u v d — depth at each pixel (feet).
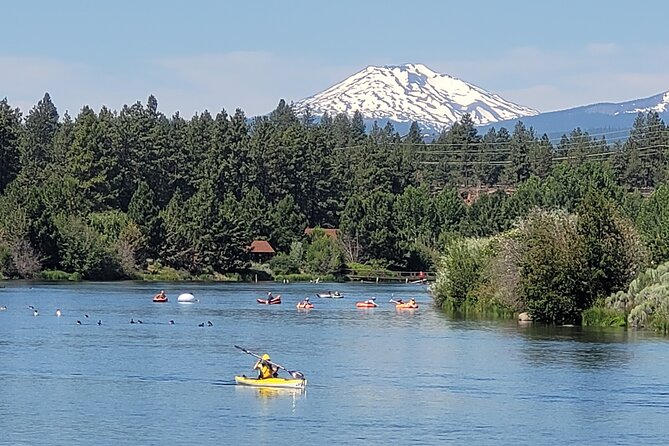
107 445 220.64
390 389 284.00
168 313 525.75
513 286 495.82
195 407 258.37
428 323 476.54
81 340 392.47
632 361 336.49
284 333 427.74
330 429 236.22
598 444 225.97
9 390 278.46
